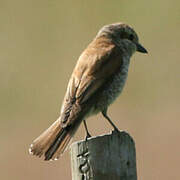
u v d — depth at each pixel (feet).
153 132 54.19
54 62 63.16
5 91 61.98
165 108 57.21
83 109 28.35
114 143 25.17
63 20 68.54
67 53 63.87
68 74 61.62
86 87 28.86
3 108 60.64
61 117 27.86
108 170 25.04
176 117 55.77
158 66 63.67
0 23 69.67
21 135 56.24
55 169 51.83
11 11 71.20
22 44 66.44
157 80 61.67
